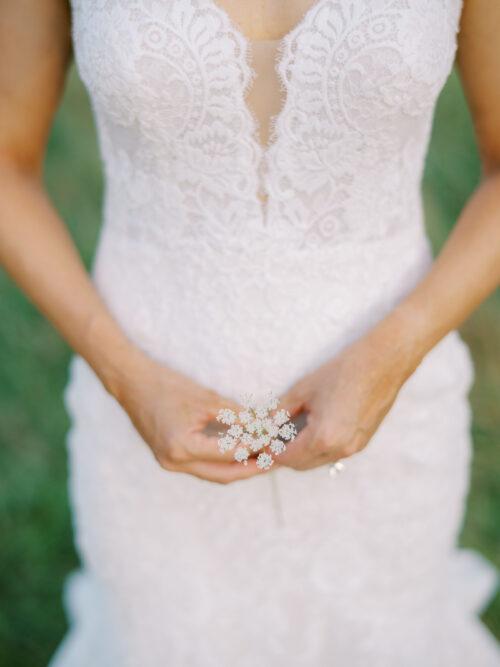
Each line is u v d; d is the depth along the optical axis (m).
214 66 0.79
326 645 1.02
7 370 1.62
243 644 1.02
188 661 1.02
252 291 0.87
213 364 0.89
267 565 0.99
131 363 0.86
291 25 0.79
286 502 0.96
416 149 0.87
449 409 0.96
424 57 0.79
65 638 1.28
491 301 1.67
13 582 1.35
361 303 0.88
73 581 1.30
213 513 0.97
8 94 0.85
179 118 0.81
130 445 0.96
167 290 0.89
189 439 0.83
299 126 0.81
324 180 0.83
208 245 0.86
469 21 0.81
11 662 1.27
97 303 0.88
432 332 0.84
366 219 0.86
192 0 0.78
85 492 1.00
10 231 0.88
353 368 0.83
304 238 0.85
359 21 0.78
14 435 1.52
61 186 2.02
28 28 0.83
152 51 0.79
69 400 1.00
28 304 1.72
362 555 0.98
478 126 0.86
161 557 0.99
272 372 0.88
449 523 1.01
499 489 1.39
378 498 0.96
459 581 1.25
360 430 0.83
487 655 1.18
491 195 0.86
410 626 1.03
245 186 0.83
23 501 1.42
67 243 0.90
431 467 0.96
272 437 0.84
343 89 0.79
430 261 0.94
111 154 0.88
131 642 1.04
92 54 0.81
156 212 0.87
